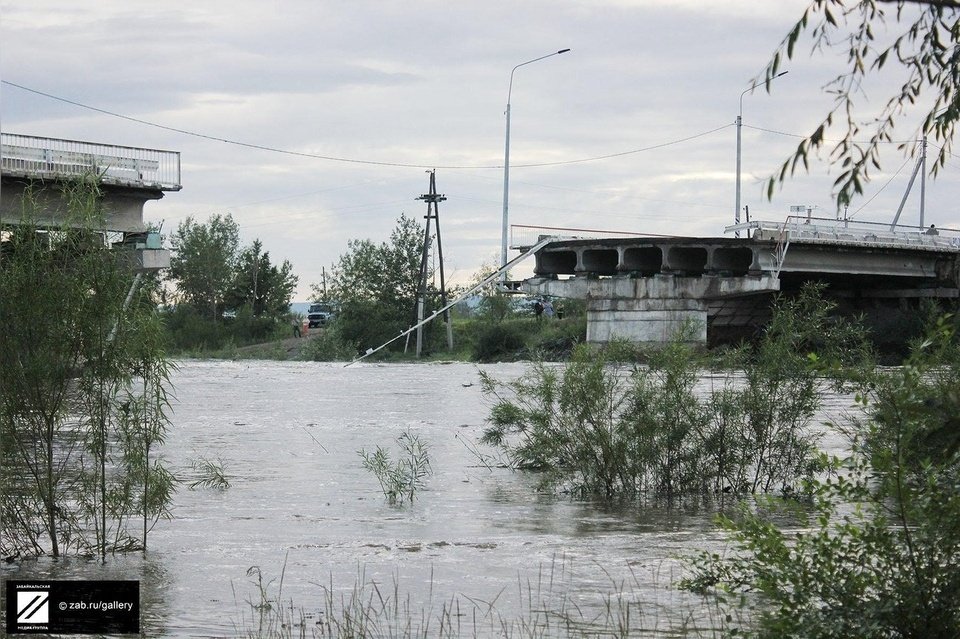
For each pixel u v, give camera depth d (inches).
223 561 574.2
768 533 365.7
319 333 4845.0
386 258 4493.1
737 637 402.9
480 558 580.7
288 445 1186.0
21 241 575.2
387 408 1748.3
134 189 2588.6
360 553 597.6
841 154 297.4
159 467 616.1
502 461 1018.1
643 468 823.7
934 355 342.0
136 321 589.9
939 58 307.0
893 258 3575.3
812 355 370.0
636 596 488.1
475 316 4847.4
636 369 847.7
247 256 6530.5
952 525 331.3
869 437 362.0
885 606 328.8
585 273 3602.4
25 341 572.7
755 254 3230.8
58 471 588.4
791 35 294.5
